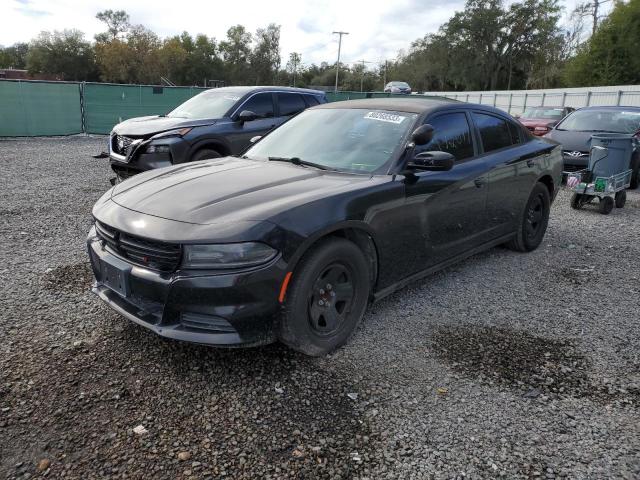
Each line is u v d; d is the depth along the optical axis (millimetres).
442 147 4078
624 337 3578
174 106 19594
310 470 2250
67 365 2967
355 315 3314
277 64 81312
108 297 3152
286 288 2818
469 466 2305
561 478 2246
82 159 11852
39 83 16734
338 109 4418
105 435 2412
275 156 4082
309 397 2762
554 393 2881
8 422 2467
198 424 2518
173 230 2740
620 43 37844
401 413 2662
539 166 5234
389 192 3414
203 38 77938
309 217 2891
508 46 62000
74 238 5461
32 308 3684
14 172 9688
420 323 3709
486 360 3217
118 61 69812
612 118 10367
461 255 4355
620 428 2590
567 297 4285
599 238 6172
